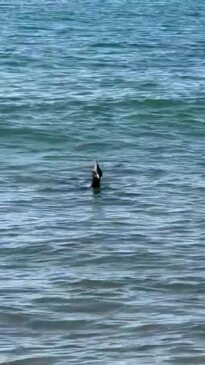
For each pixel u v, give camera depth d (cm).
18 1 13025
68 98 4819
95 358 1748
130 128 4156
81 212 2734
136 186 3047
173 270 2239
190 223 2641
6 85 5250
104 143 3806
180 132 4097
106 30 8769
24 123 4159
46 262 2294
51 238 2480
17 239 2467
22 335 1858
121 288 2111
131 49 7238
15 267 2253
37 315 1952
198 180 3150
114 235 2514
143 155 3578
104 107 4600
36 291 2081
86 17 10419
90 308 1992
